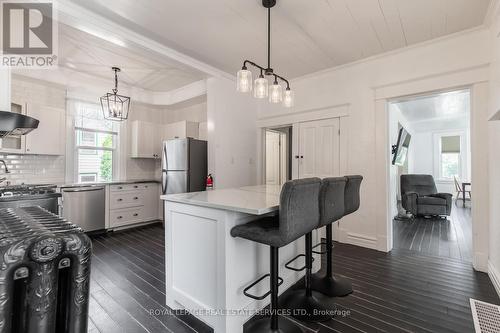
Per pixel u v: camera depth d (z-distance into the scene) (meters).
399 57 3.02
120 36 2.54
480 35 2.51
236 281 1.64
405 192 5.39
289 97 2.39
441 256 2.93
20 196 2.16
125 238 3.72
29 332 0.62
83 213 3.74
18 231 0.70
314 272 2.49
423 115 6.47
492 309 1.83
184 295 1.80
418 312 1.81
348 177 2.12
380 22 2.46
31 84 3.68
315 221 1.65
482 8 2.22
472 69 2.54
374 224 3.20
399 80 3.00
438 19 2.39
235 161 4.08
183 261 1.83
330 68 3.55
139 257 2.93
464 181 7.36
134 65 3.63
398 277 2.37
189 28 2.59
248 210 1.40
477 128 2.50
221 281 1.57
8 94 2.04
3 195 2.21
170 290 1.90
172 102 4.88
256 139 4.49
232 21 2.46
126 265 2.69
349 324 1.69
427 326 1.65
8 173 3.42
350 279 2.34
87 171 4.34
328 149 3.64
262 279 1.79
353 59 3.29
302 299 1.93
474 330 1.61
